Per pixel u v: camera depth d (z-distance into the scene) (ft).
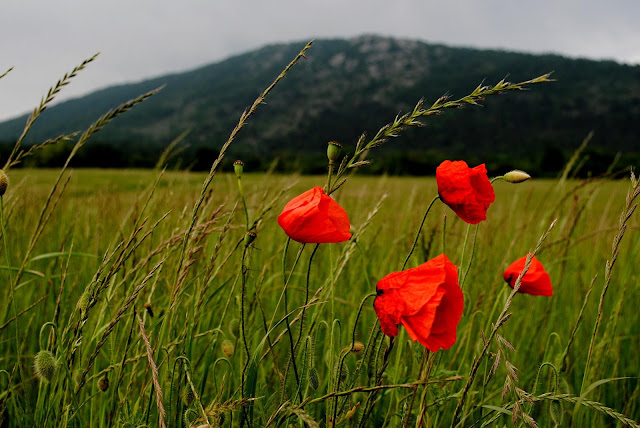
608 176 8.41
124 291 6.05
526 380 7.22
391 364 5.85
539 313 9.09
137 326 5.27
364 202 11.46
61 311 6.50
